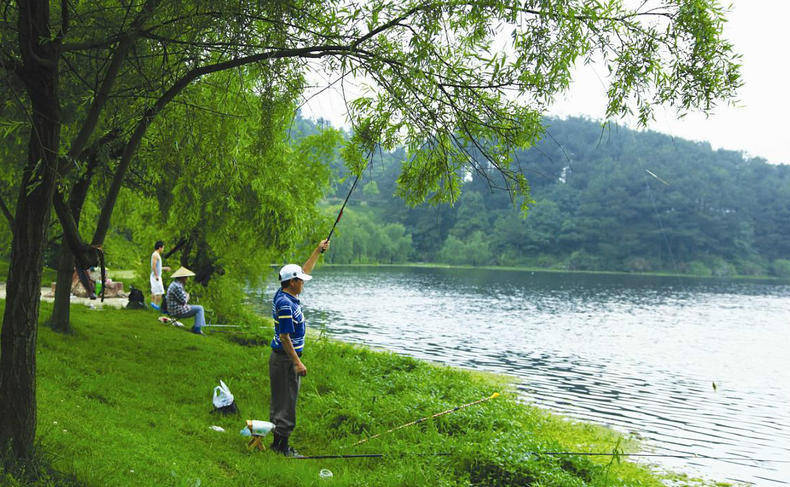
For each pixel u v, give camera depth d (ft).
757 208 531.50
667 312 149.07
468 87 21.27
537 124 21.95
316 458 22.27
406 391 34.78
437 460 22.16
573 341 84.79
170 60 23.79
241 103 26.11
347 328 85.61
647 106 21.22
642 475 28.60
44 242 15.57
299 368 21.54
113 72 17.22
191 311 43.88
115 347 32.09
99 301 53.57
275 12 19.98
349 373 38.99
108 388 24.54
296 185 54.49
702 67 20.29
